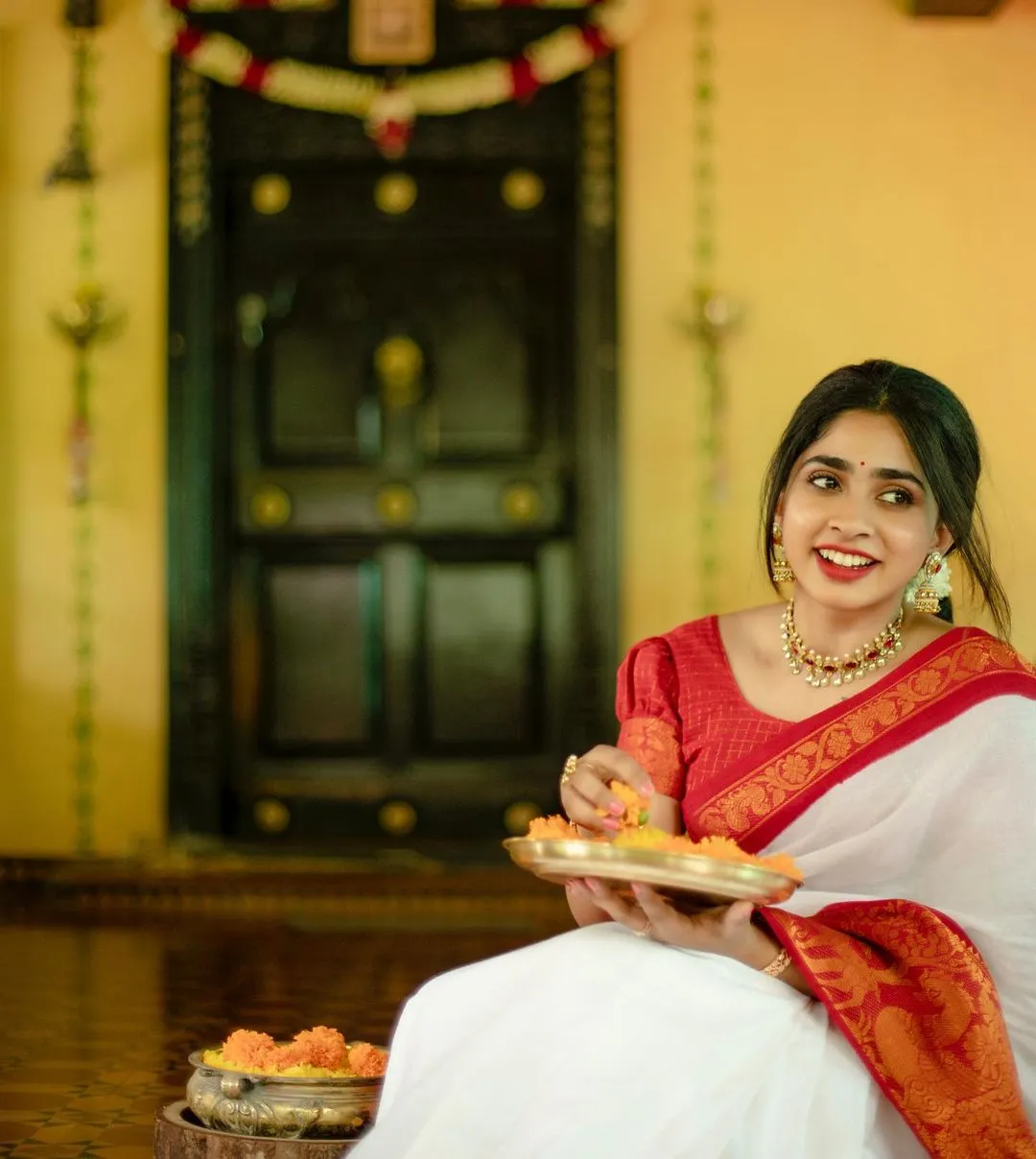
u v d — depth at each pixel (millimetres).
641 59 10141
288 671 10312
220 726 10125
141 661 10180
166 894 9188
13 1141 3857
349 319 10336
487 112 10203
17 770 10172
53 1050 5047
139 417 10203
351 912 8961
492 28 10047
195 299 10133
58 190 10219
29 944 7652
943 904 2744
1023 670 2799
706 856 2488
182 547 10086
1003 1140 2518
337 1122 2988
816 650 2924
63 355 10211
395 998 6109
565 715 10258
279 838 10250
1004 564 9805
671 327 10109
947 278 10070
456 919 8711
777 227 10109
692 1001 2527
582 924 2902
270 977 6656
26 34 10219
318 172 10312
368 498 10281
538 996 2551
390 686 10312
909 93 10102
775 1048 2531
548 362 10312
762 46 10141
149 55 10219
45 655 10203
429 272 10352
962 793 2742
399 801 10250
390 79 10031
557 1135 2434
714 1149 2445
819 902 2723
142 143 10242
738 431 10070
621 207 10109
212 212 10180
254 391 10320
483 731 10312
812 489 2865
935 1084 2527
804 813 2814
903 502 2838
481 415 10320
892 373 2881
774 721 2895
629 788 2816
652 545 10102
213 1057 3223
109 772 10172
